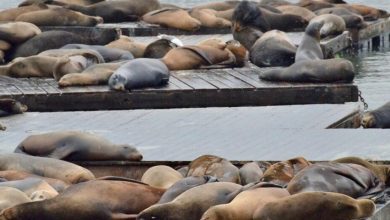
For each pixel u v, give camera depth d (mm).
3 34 69688
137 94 57406
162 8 89000
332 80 58375
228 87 58000
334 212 31109
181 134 47594
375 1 120750
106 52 67062
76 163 42094
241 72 63094
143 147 45000
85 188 32844
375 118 52062
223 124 51812
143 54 69312
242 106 57438
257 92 57844
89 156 41906
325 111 54250
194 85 58656
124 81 57156
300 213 30922
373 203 31906
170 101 57594
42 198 33938
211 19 82688
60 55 63438
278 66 65750
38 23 81062
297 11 84438
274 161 41750
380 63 79188
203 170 37938
